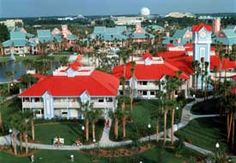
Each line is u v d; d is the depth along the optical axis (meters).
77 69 118.94
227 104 86.06
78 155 82.06
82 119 107.56
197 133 94.00
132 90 126.06
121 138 90.88
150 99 128.38
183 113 110.44
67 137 93.56
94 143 88.94
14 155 83.06
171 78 113.25
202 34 142.38
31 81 134.88
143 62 135.25
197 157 79.44
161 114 99.31
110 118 104.81
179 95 126.12
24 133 84.25
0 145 88.88
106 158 80.31
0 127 99.88
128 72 134.12
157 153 82.44
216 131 94.75
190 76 140.12
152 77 128.88
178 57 167.75
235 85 107.00
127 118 100.31
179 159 79.12
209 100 123.44
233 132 85.31
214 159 66.19
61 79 112.25
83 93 106.31
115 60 196.50
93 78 112.06
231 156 78.69
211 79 137.50
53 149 86.12
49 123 105.19
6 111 117.19
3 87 133.88
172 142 86.94
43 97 108.19
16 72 190.50
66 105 108.38
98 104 106.88
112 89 111.38
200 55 143.88
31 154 83.19
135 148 84.81
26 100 109.88
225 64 151.50
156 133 93.19
